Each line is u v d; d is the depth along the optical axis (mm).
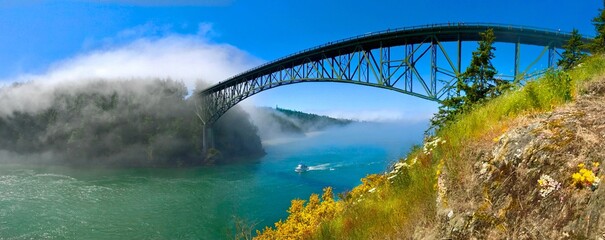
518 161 2906
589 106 3307
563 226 2260
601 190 2156
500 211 2791
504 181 2924
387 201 5602
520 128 3266
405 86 36781
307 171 82500
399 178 5812
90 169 100750
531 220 2496
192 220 47156
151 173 92000
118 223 46250
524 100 4594
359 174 76000
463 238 2984
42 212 50625
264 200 56875
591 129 2674
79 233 42500
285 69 60906
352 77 43844
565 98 4184
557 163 2580
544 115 3521
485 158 3346
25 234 42000
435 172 4652
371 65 40625
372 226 5164
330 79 47438
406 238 4148
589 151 2455
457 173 3623
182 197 60500
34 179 80500
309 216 9891
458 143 4402
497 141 3424
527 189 2678
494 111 5035
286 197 58438
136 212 51281
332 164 91062
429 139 6641
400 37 37000
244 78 78375
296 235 9570
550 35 26234
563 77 4422
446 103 14922
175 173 91375
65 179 80688
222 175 84688
